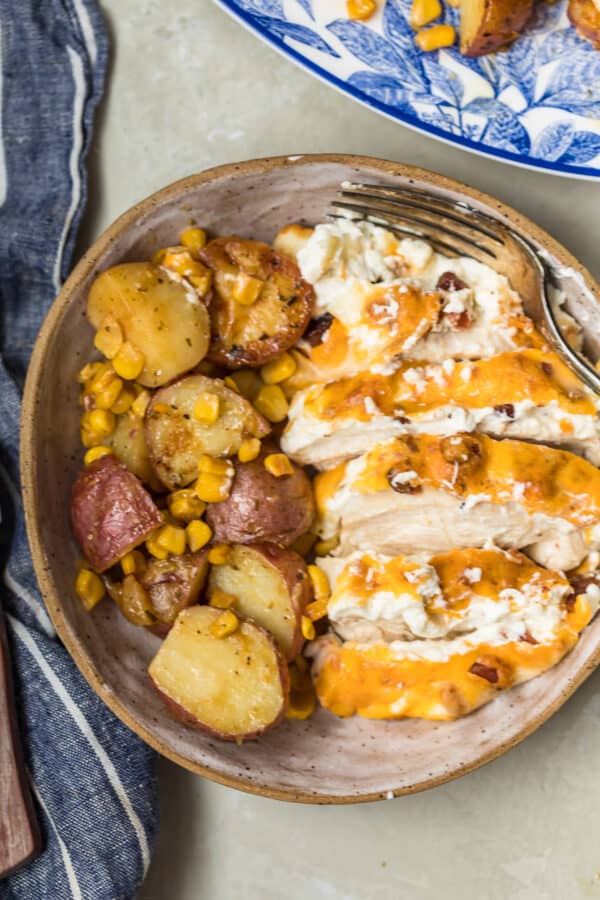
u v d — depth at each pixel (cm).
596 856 73
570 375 68
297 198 69
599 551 69
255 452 68
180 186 67
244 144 74
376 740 70
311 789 68
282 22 71
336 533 70
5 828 71
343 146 74
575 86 71
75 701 71
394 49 71
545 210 73
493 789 74
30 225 73
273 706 67
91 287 67
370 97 71
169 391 68
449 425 68
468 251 69
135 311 67
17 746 71
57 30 73
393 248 69
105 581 69
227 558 68
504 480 67
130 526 67
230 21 74
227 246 68
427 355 68
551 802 73
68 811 71
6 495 73
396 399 68
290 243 69
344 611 68
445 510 68
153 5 74
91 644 68
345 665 69
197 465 68
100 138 74
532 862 73
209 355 68
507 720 68
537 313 68
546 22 71
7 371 73
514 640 68
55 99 73
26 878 71
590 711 73
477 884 73
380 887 74
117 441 69
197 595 69
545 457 68
